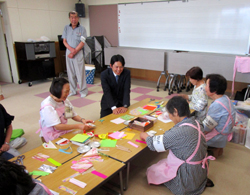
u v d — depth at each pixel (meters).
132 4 5.90
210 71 4.34
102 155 1.67
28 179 0.88
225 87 2.22
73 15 4.47
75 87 5.00
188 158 1.65
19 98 4.79
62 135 1.99
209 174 2.20
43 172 1.45
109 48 5.82
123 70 2.74
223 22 4.67
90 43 6.38
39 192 0.92
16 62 5.92
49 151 1.73
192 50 5.25
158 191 1.95
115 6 6.27
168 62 4.88
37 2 6.05
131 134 1.99
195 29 5.07
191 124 1.63
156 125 2.17
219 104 2.24
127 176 1.92
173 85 5.21
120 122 2.26
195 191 1.82
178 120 1.68
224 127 2.27
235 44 4.64
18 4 5.66
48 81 6.36
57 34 6.74
